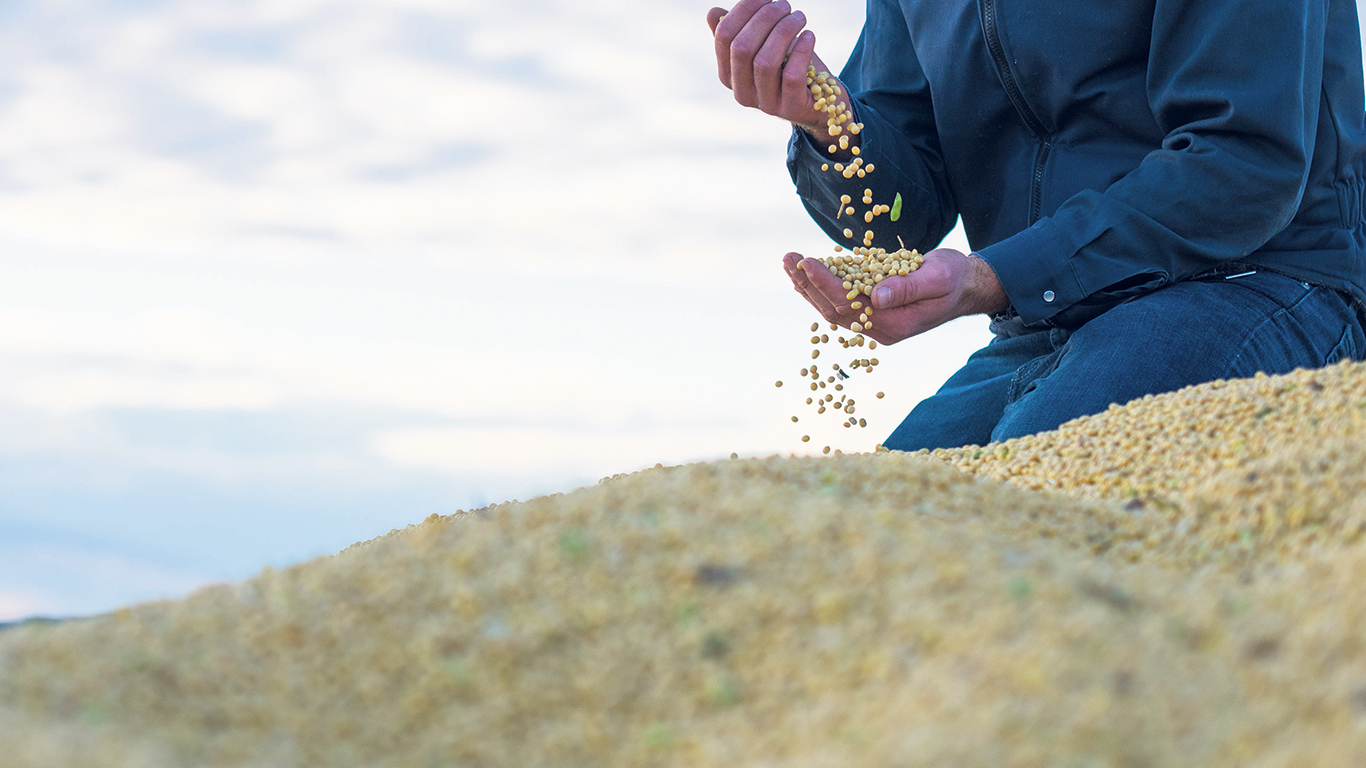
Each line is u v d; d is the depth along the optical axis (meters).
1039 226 2.58
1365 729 0.89
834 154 3.03
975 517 1.49
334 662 1.17
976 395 3.03
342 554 1.75
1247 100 2.45
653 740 1.05
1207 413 1.77
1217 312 2.46
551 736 1.07
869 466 1.66
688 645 1.15
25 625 1.33
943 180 3.26
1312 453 1.47
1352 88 2.70
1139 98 2.71
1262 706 0.95
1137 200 2.51
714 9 2.87
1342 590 1.11
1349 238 2.69
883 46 3.32
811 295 2.50
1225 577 1.33
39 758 0.91
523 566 1.29
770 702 1.07
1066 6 2.73
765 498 1.37
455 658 1.17
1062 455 1.86
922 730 0.94
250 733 1.05
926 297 2.42
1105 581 1.18
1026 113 2.87
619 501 1.42
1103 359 2.44
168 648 1.17
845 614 1.15
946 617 1.10
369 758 1.04
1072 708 0.94
